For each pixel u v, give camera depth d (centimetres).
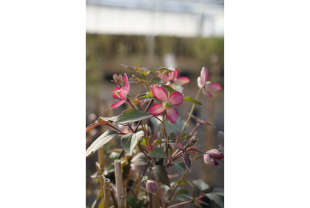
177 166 43
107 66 166
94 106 133
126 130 53
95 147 39
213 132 126
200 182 59
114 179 48
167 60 172
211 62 171
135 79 45
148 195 51
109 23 168
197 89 162
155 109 40
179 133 51
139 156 47
